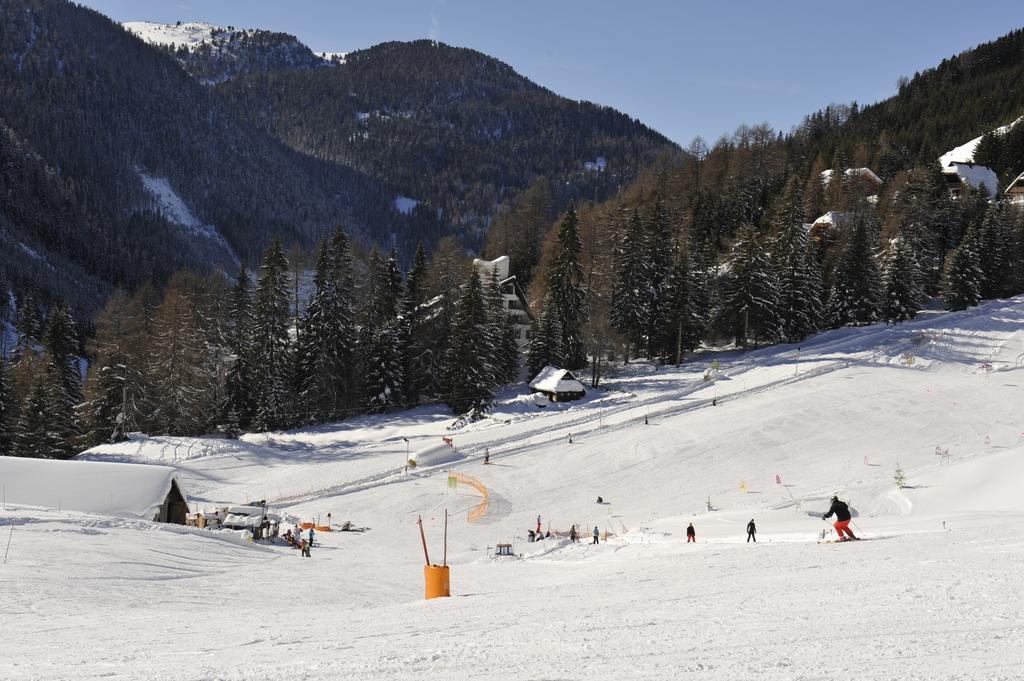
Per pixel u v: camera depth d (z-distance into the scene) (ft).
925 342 301.02
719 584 46.96
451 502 171.32
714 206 415.44
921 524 86.43
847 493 147.84
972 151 561.84
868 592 35.40
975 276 347.36
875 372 268.82
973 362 281.95
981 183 431.84
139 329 258.37
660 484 179.42
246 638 33.78
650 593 44.96
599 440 213.66
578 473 189.37
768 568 53.72
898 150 568.41
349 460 210.18
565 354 304.30
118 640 34.88
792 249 325.83
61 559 72.02
